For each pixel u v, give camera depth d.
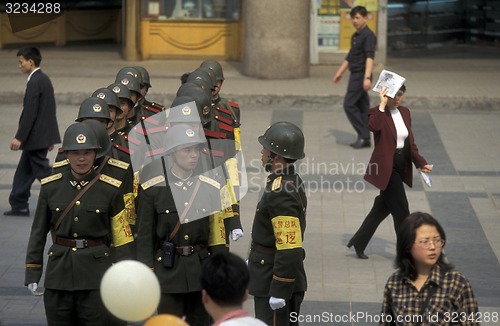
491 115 20.03
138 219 8.44
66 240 8.12
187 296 8.43
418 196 14.28
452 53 27.92
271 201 7.97
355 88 16.92
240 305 5.74
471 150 17.11
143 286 5.99
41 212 8.20
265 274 8.18
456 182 15.05
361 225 11.89
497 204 13.95
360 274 11.15
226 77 22.59
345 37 24.22
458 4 28.73
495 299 10.32
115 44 28.47
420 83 22.19
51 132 13.11
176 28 24.97
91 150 7.96
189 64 24.59
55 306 8.17
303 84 21.83
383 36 23.95
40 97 12.99
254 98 20.48
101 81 21.98
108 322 8.22
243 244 12.11
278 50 22.28
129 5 24.70
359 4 23.91
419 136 18.06
